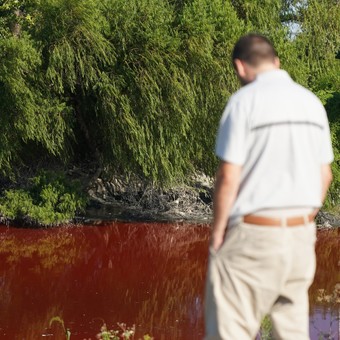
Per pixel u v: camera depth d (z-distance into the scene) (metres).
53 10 15.81
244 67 4.23
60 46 15.79
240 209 3.93
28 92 15.62
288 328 4.12
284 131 3.96
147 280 12.77
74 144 18.94
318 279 12.83
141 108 16.48
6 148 16.38
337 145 18.23
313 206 4.00
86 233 16.88
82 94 17.44
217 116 17.22
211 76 16.84
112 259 14.44
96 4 16.41
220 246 4.00
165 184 17.80
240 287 3.97
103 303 11.06
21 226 17.25
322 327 9.17
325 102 17.94
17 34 17.81
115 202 19.92
